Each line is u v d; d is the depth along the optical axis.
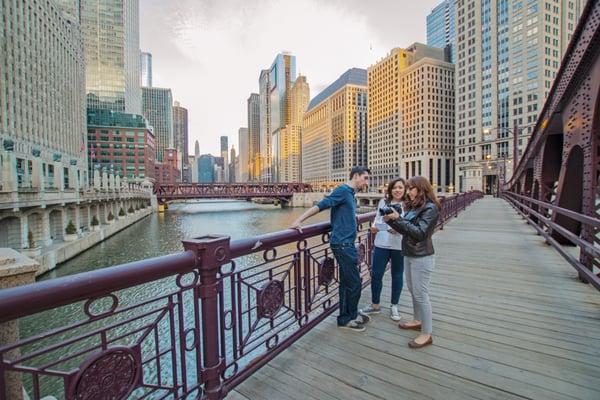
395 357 3.37
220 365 2.66
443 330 4.02
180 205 136.00
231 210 96.00
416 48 134.50
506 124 91.38
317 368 3.17
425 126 115.69
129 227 51.34
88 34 122.00
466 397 2.72
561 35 86.62
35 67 62.34
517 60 89.00
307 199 108.50
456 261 7.88
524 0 86.88
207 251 2.43
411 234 3.34
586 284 5.83
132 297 16.19
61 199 27.50
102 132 116.31
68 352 11.00
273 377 3.03
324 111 179.62
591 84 5.41
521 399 2.69
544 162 11.61
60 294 1.59
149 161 128.38
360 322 4.06
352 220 3.77
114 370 1.91
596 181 5.38
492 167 90.25
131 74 139.62
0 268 1.90
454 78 119.62
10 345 1.48
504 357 3.35
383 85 137.38
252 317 10.66
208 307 2.49
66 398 1.69
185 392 2.41
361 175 3.83
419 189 3.49
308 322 3.94
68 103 80.31
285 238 3.37
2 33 51.88
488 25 96.56
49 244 25.53
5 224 21.59
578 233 8.11
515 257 8.21
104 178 45.75
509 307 4.79
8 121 53.00
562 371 3.08
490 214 20.70
